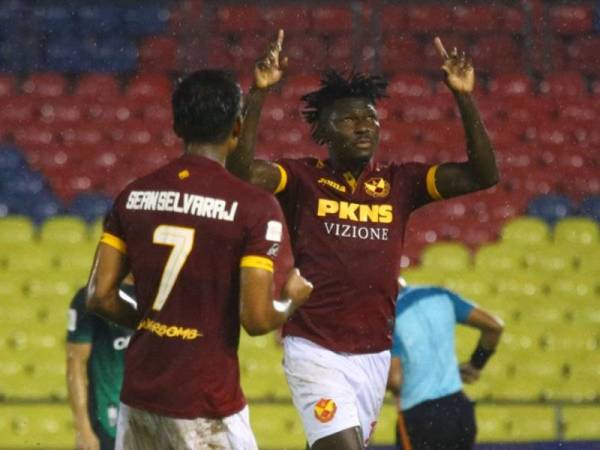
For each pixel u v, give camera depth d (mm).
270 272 14648
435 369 28203
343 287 19984
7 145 60188
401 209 20297
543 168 60688
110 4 68438
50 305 48719
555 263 52312
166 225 14828
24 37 66812
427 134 62250
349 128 20062
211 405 14695
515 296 50719
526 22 68312
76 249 51312
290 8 68250
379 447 37594
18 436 42469
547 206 58125
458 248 51875
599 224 55781
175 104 15289
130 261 15164
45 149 60188
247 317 14516
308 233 20094
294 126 61375
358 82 20359
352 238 20000
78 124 61719
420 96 64000
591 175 60719
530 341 48844
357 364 20156
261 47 66688
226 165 18688
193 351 14680
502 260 52000
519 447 37344
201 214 14781
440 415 28031
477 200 57250
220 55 66188
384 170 20453
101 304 15070
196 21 67312
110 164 59750
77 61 66125
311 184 20172
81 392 24062
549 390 47375
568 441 37406
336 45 66500
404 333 28031
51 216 56375
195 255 14703
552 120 63594
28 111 62281
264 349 46000
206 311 14734
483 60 67000
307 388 20062
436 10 68688
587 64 67688
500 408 43562
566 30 68562
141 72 65938
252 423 42719
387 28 67938
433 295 28641
